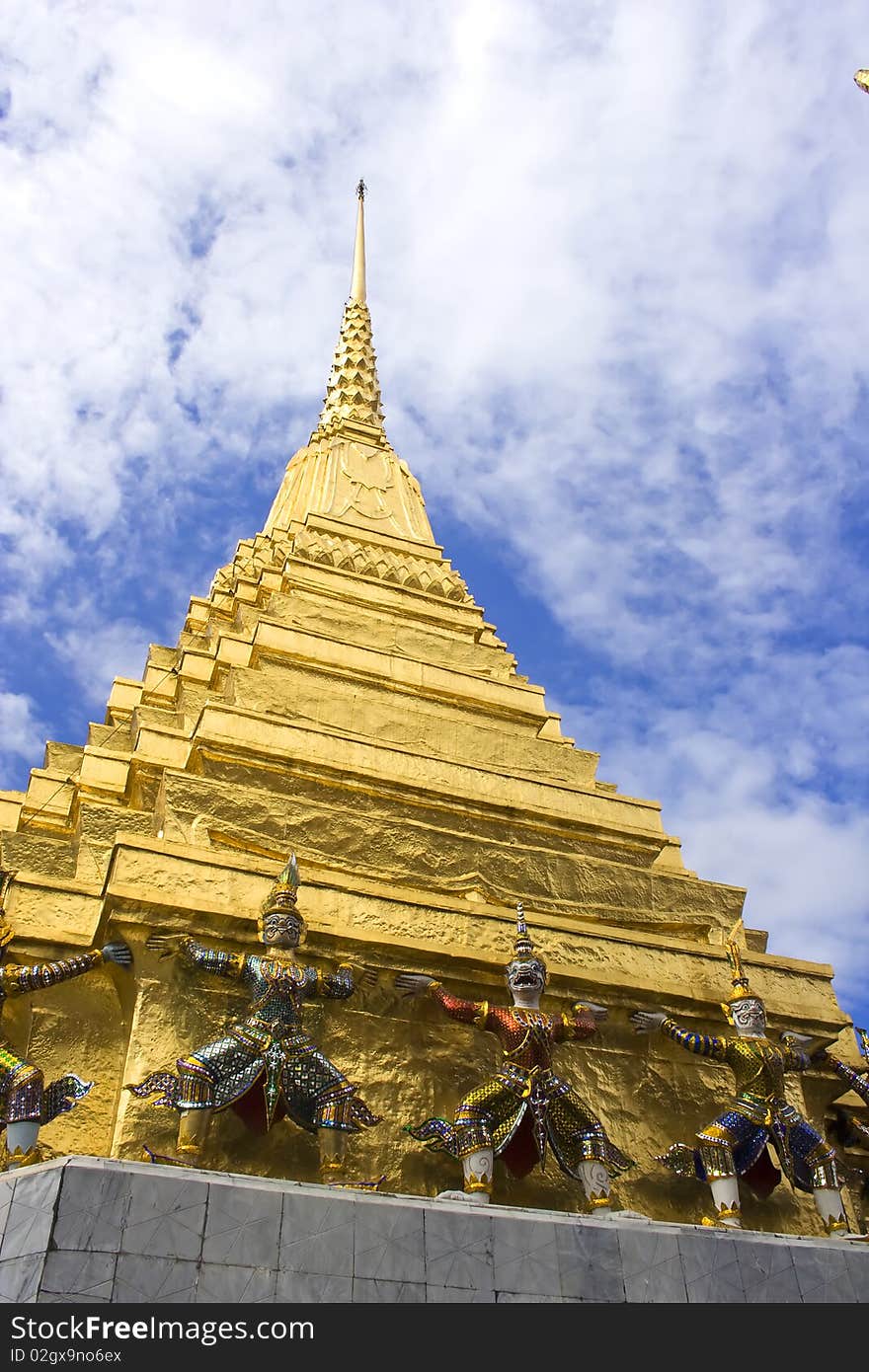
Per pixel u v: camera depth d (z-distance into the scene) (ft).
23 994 38.52
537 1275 30.76
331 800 55.67
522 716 72.84
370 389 120.47
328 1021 41.16
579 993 44.39
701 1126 44.32
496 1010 39.32
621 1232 32.68
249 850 50.24
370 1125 36.37
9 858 54.80
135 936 39.55
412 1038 42.22
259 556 94.79
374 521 98.02
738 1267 33.35
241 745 54.65
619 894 56.24
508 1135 37.29
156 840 42.29
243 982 38.11
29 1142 33.65
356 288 132.98
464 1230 30.81
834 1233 38.88
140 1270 27.07
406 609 82.28
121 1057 40.19
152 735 58.70
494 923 45.60
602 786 76.79
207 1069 35.01
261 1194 29.35
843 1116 49.85
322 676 68.80
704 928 56.80
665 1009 45.57
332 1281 28.60
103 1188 27.89
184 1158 33.60
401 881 52.11
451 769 59.93
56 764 73.56
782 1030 47.42
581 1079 43.57
